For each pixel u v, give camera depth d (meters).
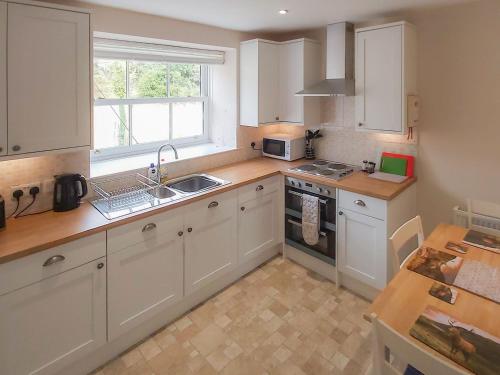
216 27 3.04
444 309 1.28
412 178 2.81
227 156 3.41
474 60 2.45
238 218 2.83
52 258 1.72
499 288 1.40
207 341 2.25
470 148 2.57
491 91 2.41
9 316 1.62
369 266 2.61
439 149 2.72
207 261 2.61
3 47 1.70
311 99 3.32
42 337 1.75
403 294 1.38
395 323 1.21
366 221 2.56
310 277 3.03
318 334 2.30
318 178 2.87
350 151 3.31
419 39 2.68
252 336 2.29
